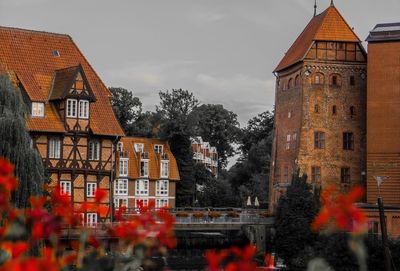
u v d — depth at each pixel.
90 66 78.75
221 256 9.85
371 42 80.31
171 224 11.28
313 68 84.81
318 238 69.75
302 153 84.25
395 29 80.00
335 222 10.25
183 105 107.56
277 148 91.62
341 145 84.75
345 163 84.69
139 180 98.19
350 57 85.31
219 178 134.88
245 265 9.80
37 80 73.12
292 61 87.56
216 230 73.50
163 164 100.31
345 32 85.44
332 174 84.38
